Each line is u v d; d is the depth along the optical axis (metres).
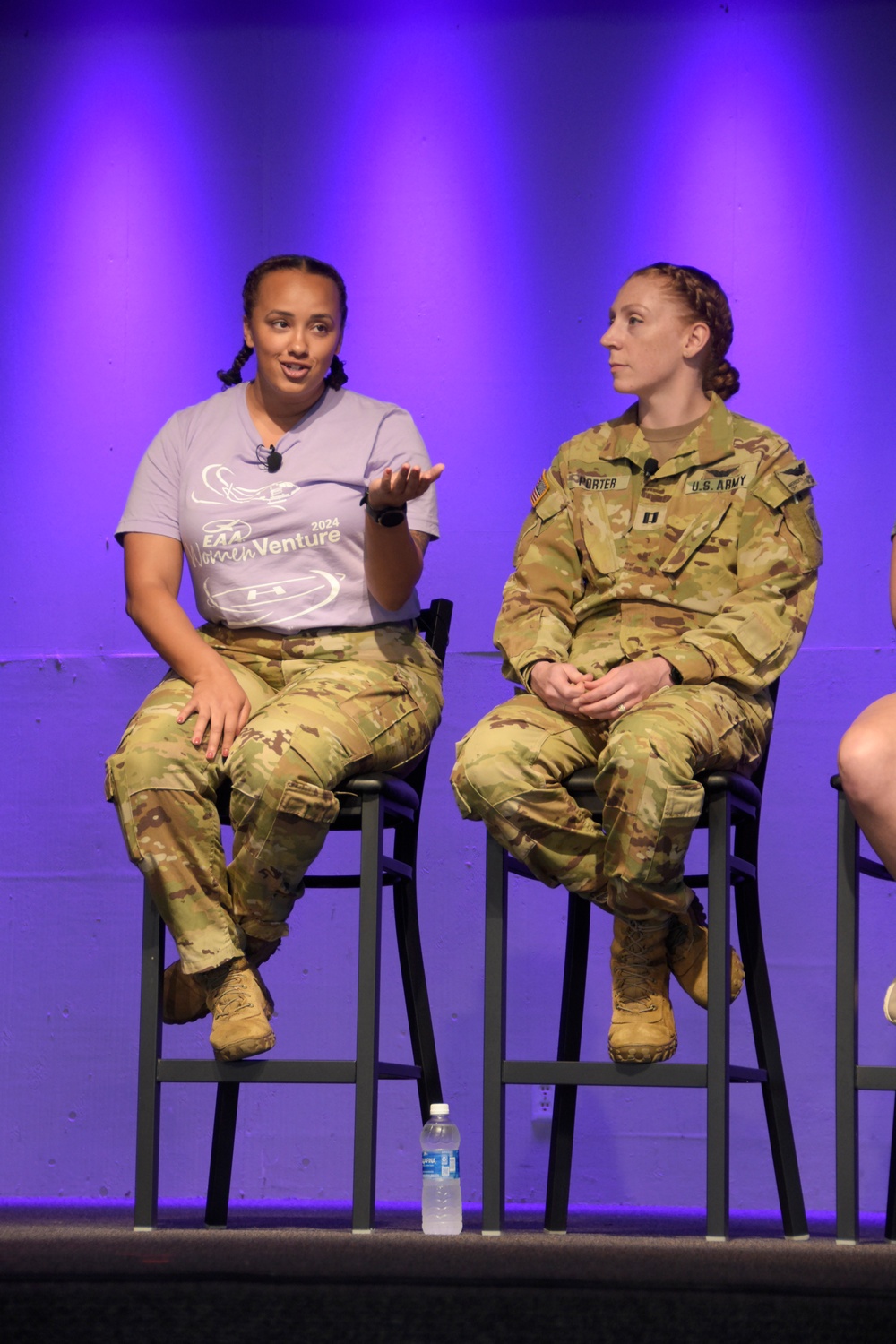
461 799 5.60
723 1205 5.20
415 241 8.84
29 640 8.82
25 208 9.16
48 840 8.61
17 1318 3.19
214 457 6.42
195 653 5.96
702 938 5.64
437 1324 3.12
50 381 9.03
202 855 5.61
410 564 6.00
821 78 8.58
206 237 9.04
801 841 8.12
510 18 8.90
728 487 6.03
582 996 6.30
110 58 9.20
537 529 6.29
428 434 8.70
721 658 5.68
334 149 8.97
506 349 8.70
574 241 8.71
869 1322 3.04
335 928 8.34
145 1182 5.55
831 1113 7.86
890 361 8.34
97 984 8.46
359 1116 5.43
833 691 8.20
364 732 5.71
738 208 8.57
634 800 5.25
